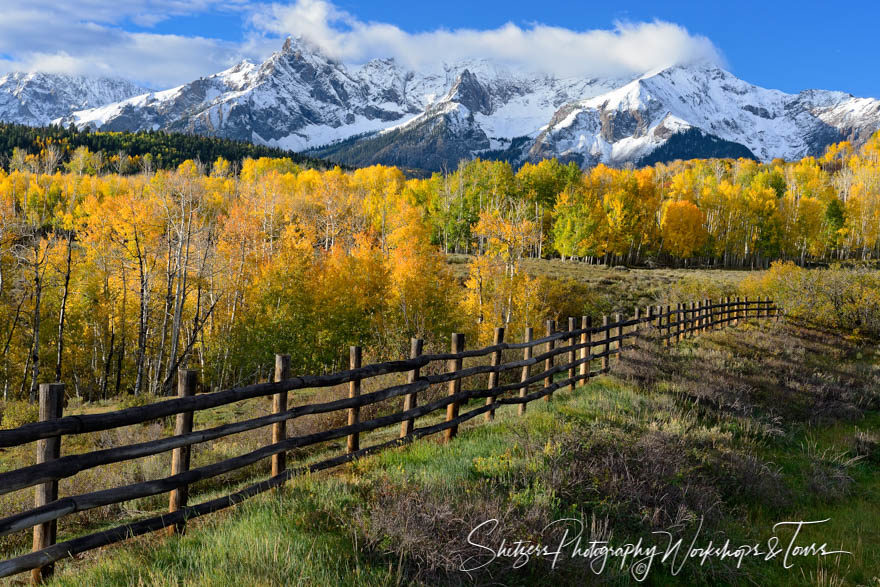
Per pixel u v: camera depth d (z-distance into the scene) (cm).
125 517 761
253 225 4059
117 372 3719
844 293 2497
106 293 3681
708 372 1302
